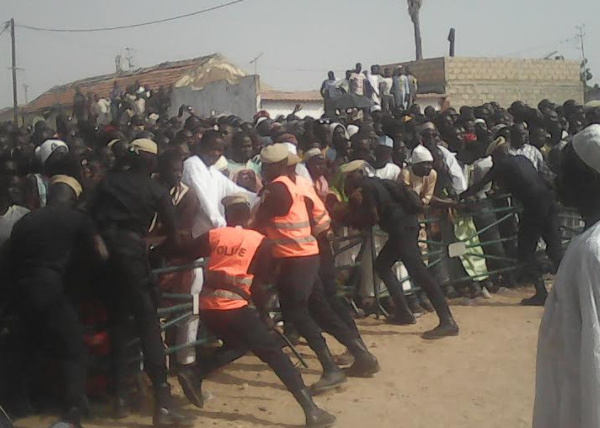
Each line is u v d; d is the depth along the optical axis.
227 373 6.70
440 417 5.68
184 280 6.28
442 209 8.90
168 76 34.09
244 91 24.97
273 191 6.05
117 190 5.45
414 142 9.54
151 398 6.11
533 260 8.86
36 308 5.17
